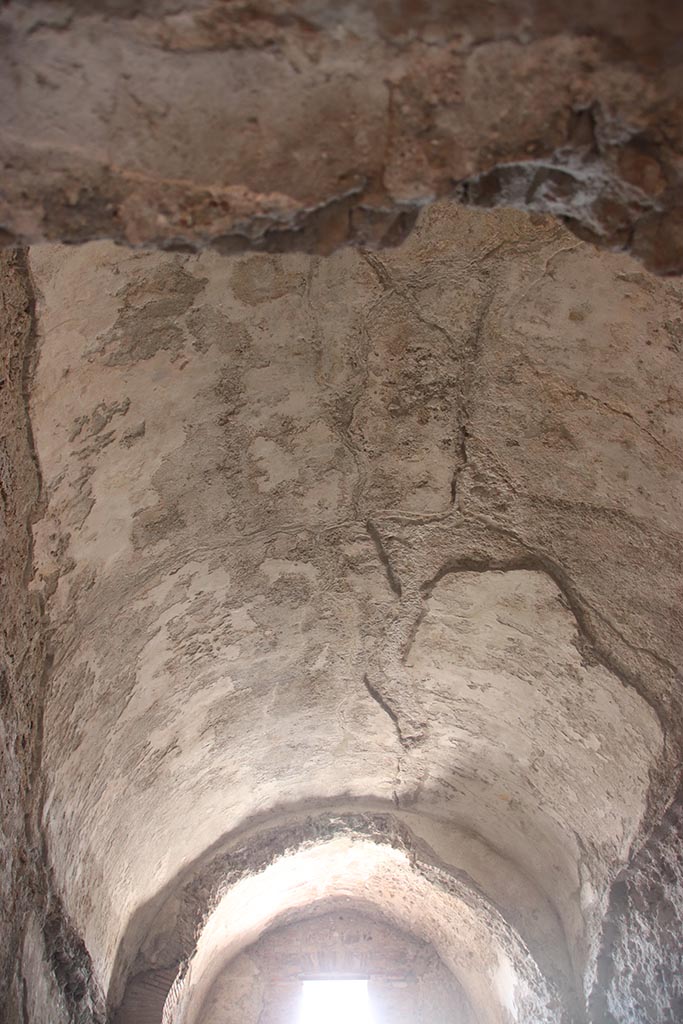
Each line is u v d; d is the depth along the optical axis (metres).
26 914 2.94
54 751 3.11
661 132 1.52
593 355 2.73
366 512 3.47
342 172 1.57
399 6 1.37
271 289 2.62
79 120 1.49
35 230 1.61
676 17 1.36
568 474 3.09
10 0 1.30
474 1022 5.93
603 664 3.51
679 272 1.67
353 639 4.03
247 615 3.73
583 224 1.71
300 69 1.44
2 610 2.55
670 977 3.58
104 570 3.04
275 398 2.97
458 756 4.56
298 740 4.56
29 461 2.49
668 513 2.93
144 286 2.43
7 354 2.24
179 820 4.37
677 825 3.40
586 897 4.22
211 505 3.19
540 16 1.38
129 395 2.67
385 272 2.66
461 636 3.90
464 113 1.52
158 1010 4.20
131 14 1.35
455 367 2.94
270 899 5.64
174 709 3.84
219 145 1.54
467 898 4.75
